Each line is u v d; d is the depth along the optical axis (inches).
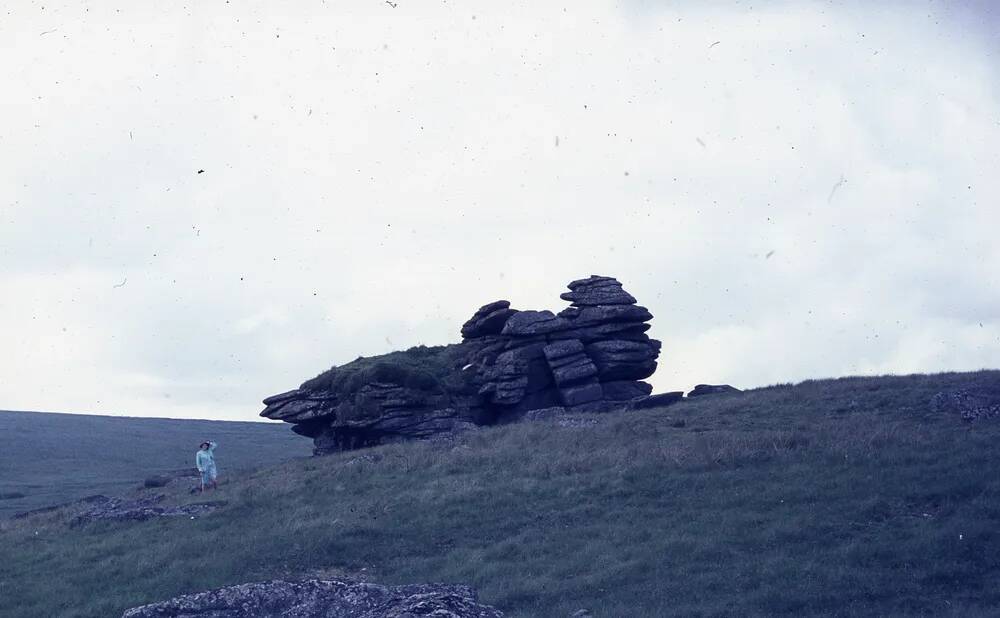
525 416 2169.0
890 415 1663.4
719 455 1391.5
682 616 788.0
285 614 576.7
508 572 1004.6
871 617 761.0
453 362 2380.7
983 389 1705.2
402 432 2171.5
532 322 2336.4
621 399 2335.1
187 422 6427.2
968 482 1138.7
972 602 791.1
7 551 1296.8
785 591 836.6
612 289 2455.7
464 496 1332.4
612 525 1147.3
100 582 1084.5
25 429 5442.9
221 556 1135.6
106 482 3218.5
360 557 1120.2
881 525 1043.3
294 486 1541.6
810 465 1311.5
